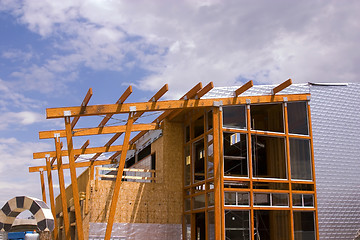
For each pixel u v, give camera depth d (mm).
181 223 26891
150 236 25969
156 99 22656
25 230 28297
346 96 27141
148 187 26734
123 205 25859
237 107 24484
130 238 25484
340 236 24938
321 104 26375
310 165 25172
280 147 24938
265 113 26125
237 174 23594
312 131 25719
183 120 28500
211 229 23516
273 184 24188
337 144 26078
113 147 30078
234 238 22766
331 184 25359
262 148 25062
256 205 23578
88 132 26047
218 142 23531
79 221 21109
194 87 22719
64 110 21406
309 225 24469
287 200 24250
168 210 26781
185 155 27875
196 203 25719
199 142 26203
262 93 25172
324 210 24922
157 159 28547
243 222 23141
